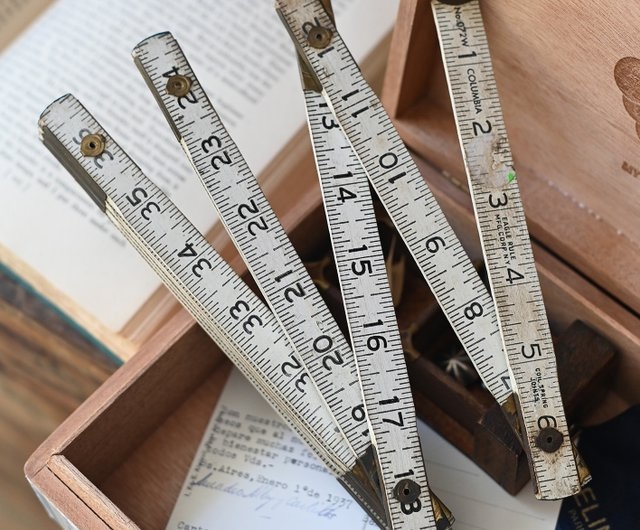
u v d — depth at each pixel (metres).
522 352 0.33
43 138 0.33
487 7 0.35
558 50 0.34
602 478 0.38
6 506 0.45
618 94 0.33
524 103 0.37
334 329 0.33
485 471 0.38
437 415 0.39
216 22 0.48
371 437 0.32
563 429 0.32
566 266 0.39
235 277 0.33
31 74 0.48
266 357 0.33
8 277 0.47
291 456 0.39
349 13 0.47
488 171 0.34
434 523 0.31
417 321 0.38
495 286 0.33
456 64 0.34
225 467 0.38
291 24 0.33
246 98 0.46
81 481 0.33
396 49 0.37
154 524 0.37
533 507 0.37
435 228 0.33
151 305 0.43
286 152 0.45
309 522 0.37
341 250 0.33
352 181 0.33
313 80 0.34
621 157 0.35
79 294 0.44
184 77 0.33
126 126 0.46
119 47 0.48
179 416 0.39
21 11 0.50
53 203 0.45
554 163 0.38
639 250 0.38
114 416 0.35
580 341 0.37
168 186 0.45
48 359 0.47
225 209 0.33
